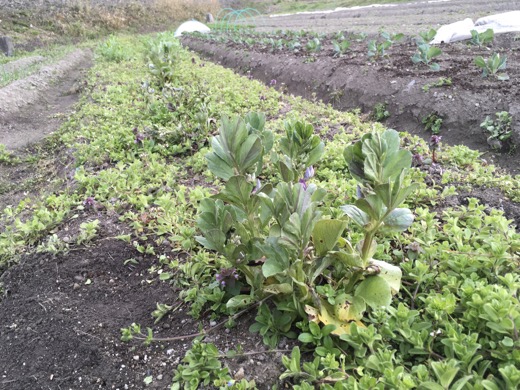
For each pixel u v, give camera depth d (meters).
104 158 4.79
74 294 2.72
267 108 6.14
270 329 2.08
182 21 29.70
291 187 1.84
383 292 1.89
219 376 1.86
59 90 10.91
